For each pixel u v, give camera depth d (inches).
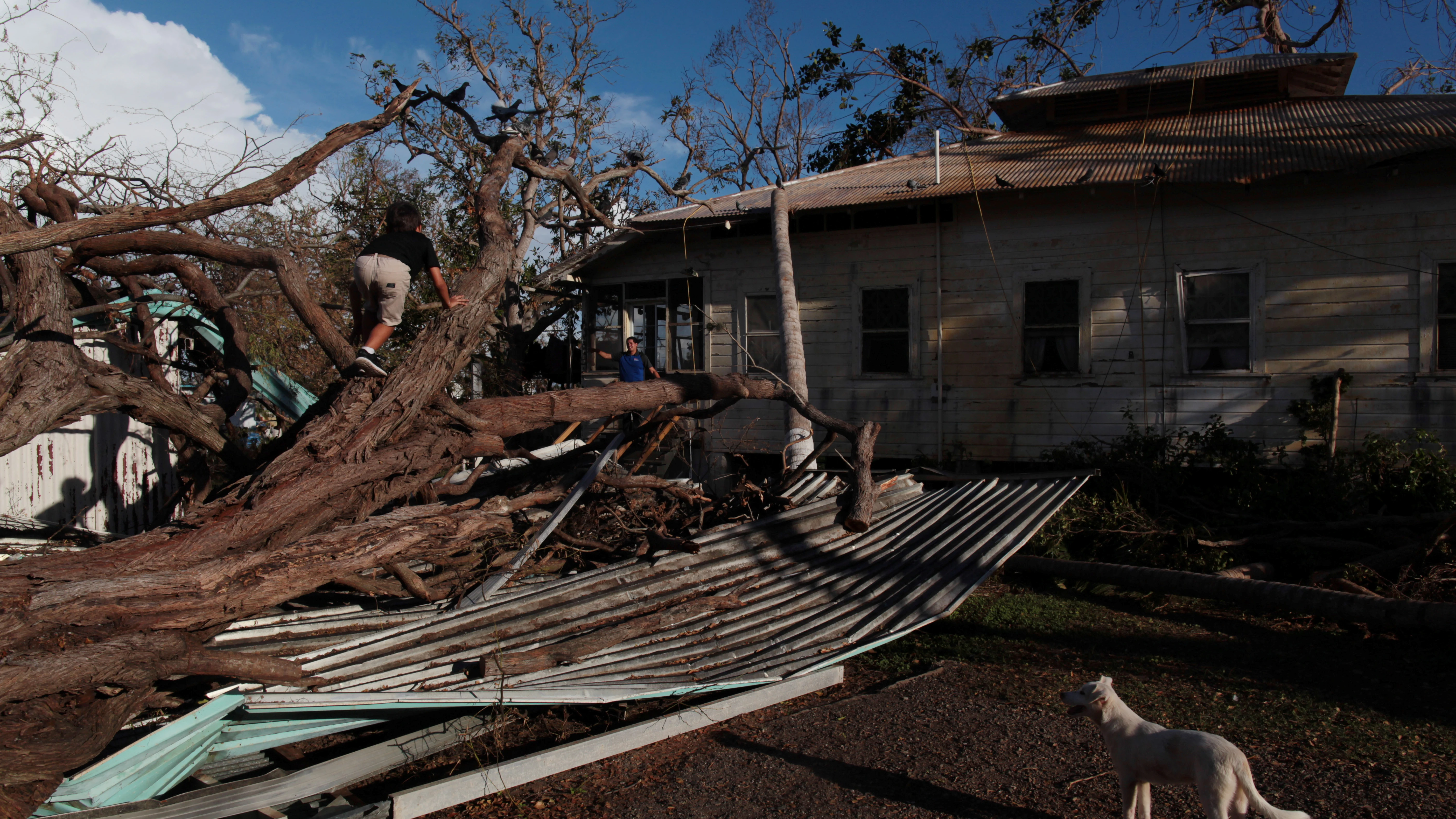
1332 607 257.0
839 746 190.4
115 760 144.2
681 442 470.6
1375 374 387.9
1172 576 297.0
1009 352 455.8
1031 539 354.9
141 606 142.3
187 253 235.3
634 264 546.3
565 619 214.1
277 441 251.8
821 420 289.7
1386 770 169.3
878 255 483.5
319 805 165.0
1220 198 414.6
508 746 193.8
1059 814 156.9
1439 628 237.1
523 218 738.2
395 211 212.1
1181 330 421.1
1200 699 213.2
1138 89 556.1
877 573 258.1
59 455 348.8
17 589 138.7
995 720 202.2
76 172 270.2
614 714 203.2
